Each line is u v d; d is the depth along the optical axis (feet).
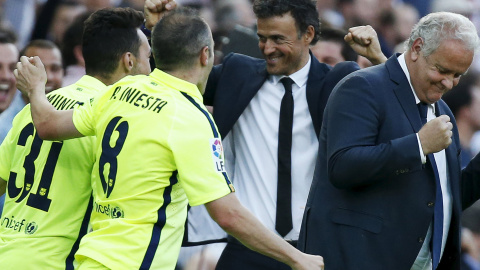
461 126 102.68
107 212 48.29
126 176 47.52
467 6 129.70
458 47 50.49
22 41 109.09
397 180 52.39
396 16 126.72
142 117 47.67
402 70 53.01
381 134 52.11
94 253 47.26
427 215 52.37
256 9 60.54
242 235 46.98
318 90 61.21
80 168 52.44
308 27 60.95
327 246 53.42
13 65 81.10
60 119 50.44
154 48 49.01
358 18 126.21
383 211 52.37
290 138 61.26
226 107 61.82
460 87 102.53
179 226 48.49
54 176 52.54
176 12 49.21
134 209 47.37
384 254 52.19
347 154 50.83
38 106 50.98
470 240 85.66
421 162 50.31
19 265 51.80
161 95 47.96
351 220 52.80
